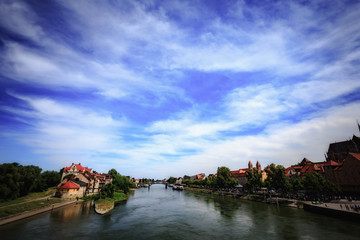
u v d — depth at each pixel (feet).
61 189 237.86
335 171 252.62
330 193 192.34
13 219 130.93
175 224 139.33
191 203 250.16
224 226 131.54
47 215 154.92
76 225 129.39
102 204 193.16
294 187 220.84
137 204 242.78
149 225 136.26
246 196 266.57
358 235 98.84
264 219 145.28
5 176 190.80
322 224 122.11
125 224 138.21
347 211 124.88
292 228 118.42
